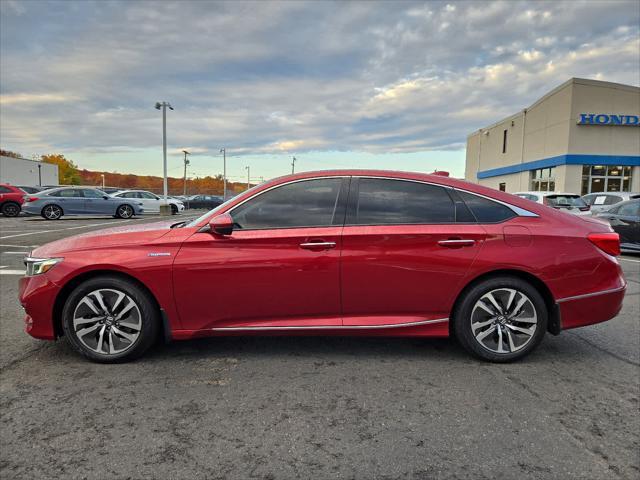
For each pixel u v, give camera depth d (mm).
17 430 2447
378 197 3396
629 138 26094
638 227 9094
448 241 3264
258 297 3281
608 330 4207
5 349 3650
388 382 3061
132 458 2205
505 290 3311
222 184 97750
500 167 36000
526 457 2225
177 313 3293
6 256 8578
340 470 2123
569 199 12555
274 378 3119
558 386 3010
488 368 3295
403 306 3322
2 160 50344
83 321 3303
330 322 3332
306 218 3344
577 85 25516
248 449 2285
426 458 2215
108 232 3531
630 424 2539
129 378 3107
